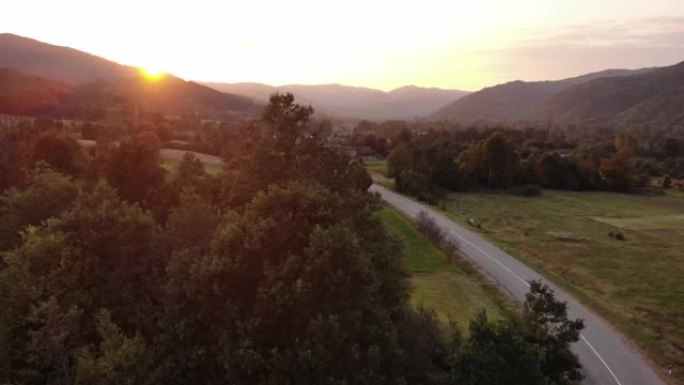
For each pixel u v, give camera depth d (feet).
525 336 93.71
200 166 160.76
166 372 71.67
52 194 124.67
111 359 66.33
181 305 77.41
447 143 528.22
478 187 394.32
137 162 161.48
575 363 96.99
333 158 123.95
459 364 81.35
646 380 107.76
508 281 167.53
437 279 166.09
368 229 112.47
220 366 72.74
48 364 75.61
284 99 123.54
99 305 89.76
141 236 99.40
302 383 65.26
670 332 135.54
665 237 249.75
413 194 330.13
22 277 84.58
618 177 411.13
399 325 91.66
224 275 75.15
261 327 70.49
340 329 67.77
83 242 95.40
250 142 132.98
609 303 156.04
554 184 410.11
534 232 251.39
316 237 74.69
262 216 83.15
